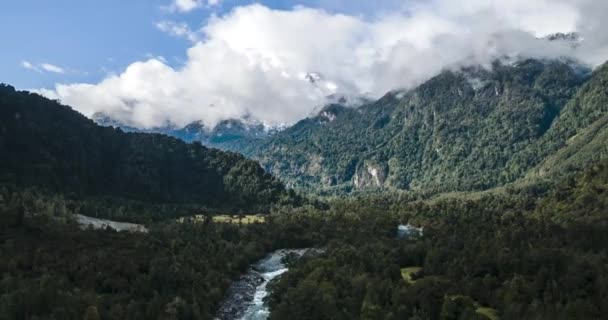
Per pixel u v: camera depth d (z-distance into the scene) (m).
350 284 155.75
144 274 162.75
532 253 157.25
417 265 185.62
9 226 187.50
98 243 188.62
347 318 135.00
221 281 182.38
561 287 138.38
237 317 163.00
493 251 168.50
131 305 139.88
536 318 122.38
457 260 164.12
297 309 141.75
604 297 130.38
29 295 132.00
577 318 121.69
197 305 153.12
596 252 171.75
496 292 139.25
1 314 127.19
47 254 164.38
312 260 192.62
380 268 171.38
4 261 154.38
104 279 156.12
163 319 139.62
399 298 139.12
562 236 191.62
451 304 130.38
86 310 131.12
